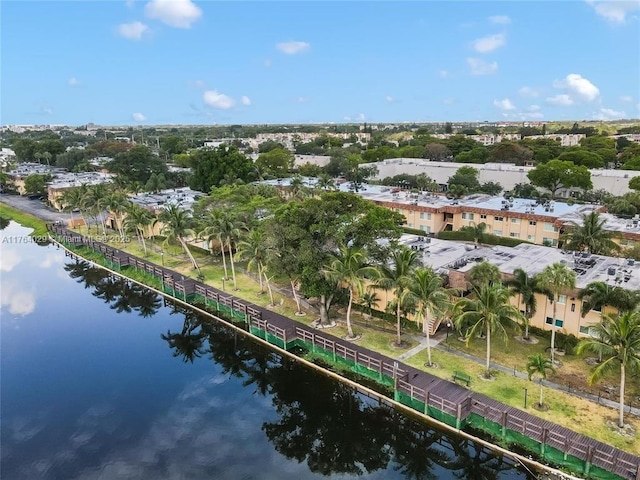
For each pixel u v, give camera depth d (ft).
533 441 108.68
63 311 214.07
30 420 132.77
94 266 276.82
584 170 340.80
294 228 159.94
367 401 138.62
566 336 150.41
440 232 276.21
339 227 158.20
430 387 129.70
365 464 117.19
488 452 113.70
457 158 512.63
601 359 137.18
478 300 133.90
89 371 160.86
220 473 111.75
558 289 136.05
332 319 177.37
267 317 181.37
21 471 112.57
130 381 154.40
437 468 115.96
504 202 281.13
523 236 257.96
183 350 176.76
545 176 348.59
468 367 140.15
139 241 303.68
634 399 122.31
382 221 159.43
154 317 206.90
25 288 244.42
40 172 487.20
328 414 137.59
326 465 115.65
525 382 131.44
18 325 198.80
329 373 148.87
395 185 434.71
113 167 457.68
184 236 237.86
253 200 256.32
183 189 391.24
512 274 157.99
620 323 108.06
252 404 141.49
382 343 157.17
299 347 164.55
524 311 161.07
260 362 168.45
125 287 244.42
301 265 162.40
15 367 163.22
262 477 110.73
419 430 126.41
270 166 466.29
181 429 128.47
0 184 501.97
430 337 160.25
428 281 137.80
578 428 111.45
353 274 150.71
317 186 323.37
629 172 363.97
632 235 208.64
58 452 119.24
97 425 130.52
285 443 123.34
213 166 379.96
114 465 114.42
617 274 152.46
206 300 205.67
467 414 119.03
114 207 293.64
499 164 440.04
